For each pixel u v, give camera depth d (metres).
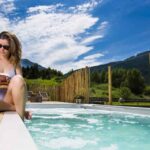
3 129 1.49
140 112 8.64
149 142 5.00
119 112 9.62
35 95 15.05
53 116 9.05
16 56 2.64
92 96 14.53
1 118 1.93
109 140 5.16
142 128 6.53
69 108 11.95
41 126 6.93
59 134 5.80
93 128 6.65
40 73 32.38
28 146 1.13
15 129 1.50
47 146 4.62
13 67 2.58
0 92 2.39
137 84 15.85
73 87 14.49
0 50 2.57
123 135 5.69
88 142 5.00
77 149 4.40
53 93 17.36
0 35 2.65
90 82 14.50
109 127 6.76
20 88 2.37
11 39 2.62
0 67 2.51
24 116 2.49
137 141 5.10
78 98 13.44
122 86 15.14
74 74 14.51
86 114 9.51
